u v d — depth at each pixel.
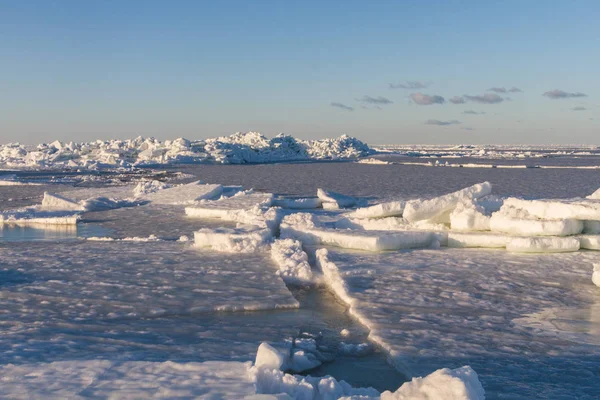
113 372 5.85
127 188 39.34
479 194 17.17
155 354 7.37
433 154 160.25
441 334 8.42
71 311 9.52
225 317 9.41
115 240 17.61
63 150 106.06
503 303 10.02
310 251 14.72
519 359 7.45
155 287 11.06
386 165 90.69
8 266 13.12
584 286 11.08
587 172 65.56
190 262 13.38
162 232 19.61
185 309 9.66
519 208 15.52
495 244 14.90
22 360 6.89
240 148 112.88
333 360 7.77
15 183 45.75
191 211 23.75
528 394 6.39
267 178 56.50
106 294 10.57
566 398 6.30
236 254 14.40
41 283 11.41
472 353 7.67
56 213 24.64
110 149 102.06
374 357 7.85
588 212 13.90
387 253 14.34
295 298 10.66
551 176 57.53
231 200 26.16
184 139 108.25
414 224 16.67
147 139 112.12
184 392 5.25
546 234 14.33
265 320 9.27
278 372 5.72
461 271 12.35
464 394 4.49
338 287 11.01
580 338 8.26
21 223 22.62
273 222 18.45
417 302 10.08
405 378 7.15
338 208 25.81
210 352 7.53
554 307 9.78
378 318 9.18
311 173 66.19
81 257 14.20
